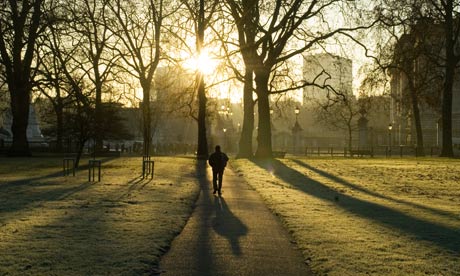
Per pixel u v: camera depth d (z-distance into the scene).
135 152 72.88
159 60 45.72
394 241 10.82
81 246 9.91
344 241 10.79
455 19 52.97
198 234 11.77
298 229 12.18
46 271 8.07
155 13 44.72
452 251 9.85
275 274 8.34
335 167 37.09
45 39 41.19
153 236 11.00
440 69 61.31
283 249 10.22
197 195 19.84
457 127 92.62
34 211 14.38
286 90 45.69
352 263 8.84
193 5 41.22
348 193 20.98
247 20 41.47
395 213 15.12
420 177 29.27
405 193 21.30
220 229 12.44
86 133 34.19
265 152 47.41
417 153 59.03
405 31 45.94
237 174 30.77
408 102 57.97
